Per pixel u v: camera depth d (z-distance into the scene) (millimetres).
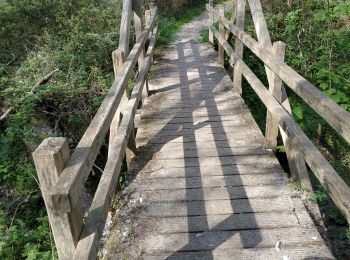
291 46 6391
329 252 2572
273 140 3918
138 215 3004
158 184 3398
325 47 5754
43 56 7512
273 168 3578
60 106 6328
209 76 6648
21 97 6191
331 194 2051
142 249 2654
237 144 4074
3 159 5461
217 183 3381
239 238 2719
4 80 6535
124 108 3715
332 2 5672
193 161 3760
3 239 4016
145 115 4977
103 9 9180
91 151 1817
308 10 6539
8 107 6332
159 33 10016
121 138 2945
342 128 1906
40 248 4109
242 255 2564
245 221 2889
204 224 2875
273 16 7387
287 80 2900
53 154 1480
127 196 3242
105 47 7508
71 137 6176
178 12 13891
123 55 3670
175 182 3418
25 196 5168
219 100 5445
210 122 4684
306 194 3186
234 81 5723
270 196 3170
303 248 2611
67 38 8023
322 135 5871
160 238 2750
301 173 3283
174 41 9914
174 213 3010
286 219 2891
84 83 6629
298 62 5852
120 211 3066
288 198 3133
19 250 4070
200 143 4133
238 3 5641
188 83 6293
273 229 2793
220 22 7270
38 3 8594
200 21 13266
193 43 9602
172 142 4176
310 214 3006
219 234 2766
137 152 3965
